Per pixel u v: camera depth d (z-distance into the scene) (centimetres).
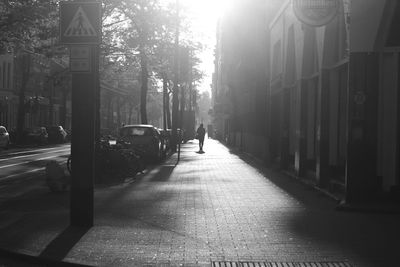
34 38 2120
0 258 750
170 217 1004
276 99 2247
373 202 1116
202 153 3431
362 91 1109
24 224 929
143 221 963
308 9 1184
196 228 905
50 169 1373
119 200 1220
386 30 1102
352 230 896
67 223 939
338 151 1359
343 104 1334
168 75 3052
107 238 827
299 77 1634
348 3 1138
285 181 1636
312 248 773
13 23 1908
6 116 5916
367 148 1112
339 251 757
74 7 889
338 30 1340
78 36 888
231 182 1603
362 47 1107
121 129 2453
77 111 898
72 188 909
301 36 1606
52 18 1928
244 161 2619
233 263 698
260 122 2666
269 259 716
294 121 1873
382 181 1130
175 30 2170
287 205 1153
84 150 903
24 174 1880
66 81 2709
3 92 5688
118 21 2095
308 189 1425
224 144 5419
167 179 1694
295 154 1723
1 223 938
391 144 1128
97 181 1588
